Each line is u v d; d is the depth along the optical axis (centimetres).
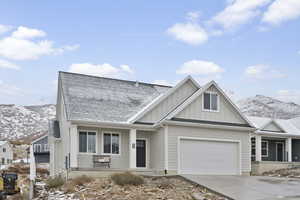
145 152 2933
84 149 2727
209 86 2956
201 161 2866
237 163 2997
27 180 3403
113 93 3086
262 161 3838
